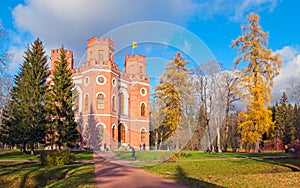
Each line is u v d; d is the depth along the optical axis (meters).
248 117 25.91
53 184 8.84
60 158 14.20
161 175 9.14
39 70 25.11
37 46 25.83
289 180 9.42
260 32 25.88
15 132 22.36
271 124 25.47
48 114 23.05
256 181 9.26
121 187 7.07
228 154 21.33
